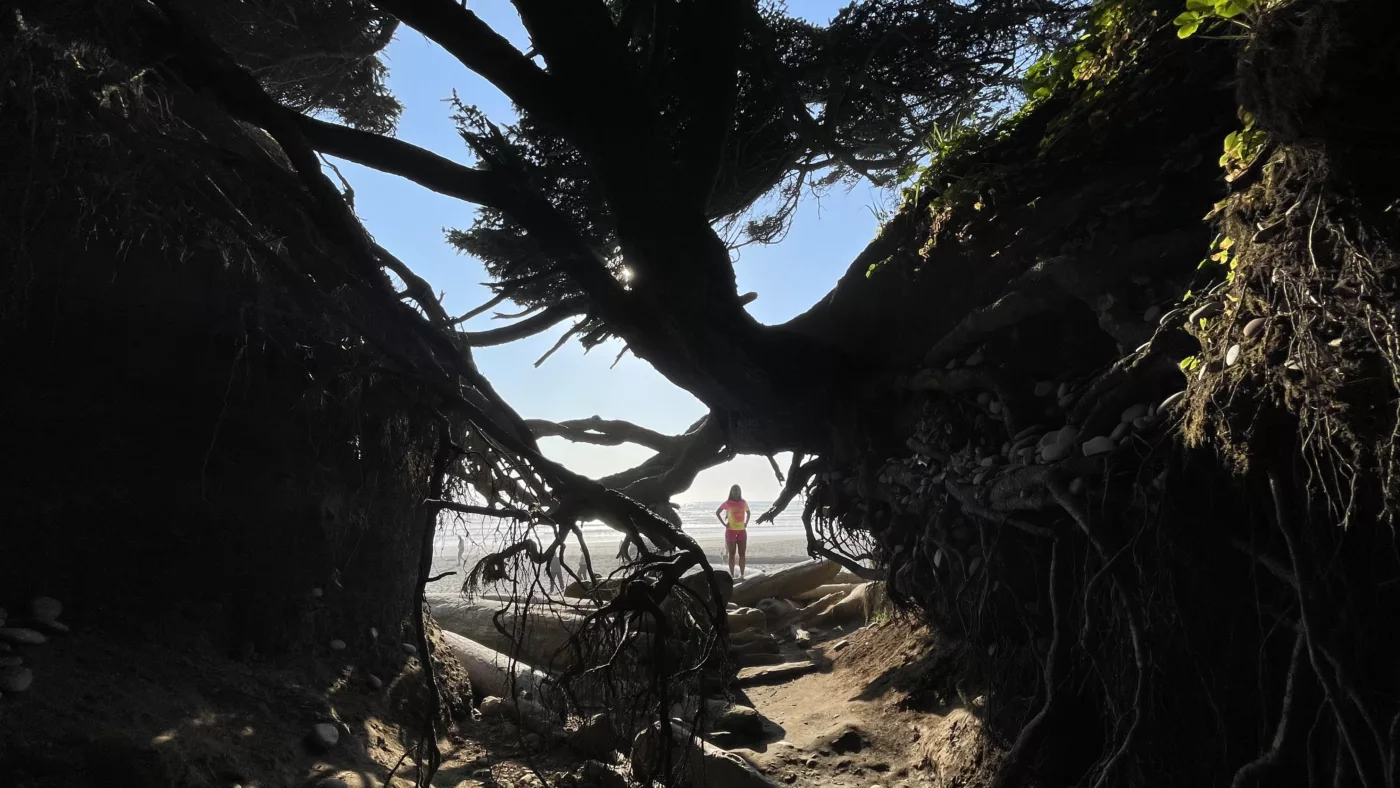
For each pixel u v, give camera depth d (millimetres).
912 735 6633
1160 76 5391
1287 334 3303
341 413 6395
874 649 9180
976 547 5973
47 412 5230
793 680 9391
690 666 5590
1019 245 6031
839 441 7676
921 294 6945
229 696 5141
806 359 7531
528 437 5602
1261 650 3635
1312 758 3312
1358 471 2947
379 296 5422
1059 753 4668
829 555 8328
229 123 6156
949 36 8539
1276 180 3562
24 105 4418
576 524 5527
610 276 7367
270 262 5203
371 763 5301
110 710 4445
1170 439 4031
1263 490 3555
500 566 4965
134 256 5527
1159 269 4855
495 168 6973
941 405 6465
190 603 5504
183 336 5719
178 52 5004
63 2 4500
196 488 5609
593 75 6574
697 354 7477
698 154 7090
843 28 8648
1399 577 2990
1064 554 4910
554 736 6312
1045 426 5477
